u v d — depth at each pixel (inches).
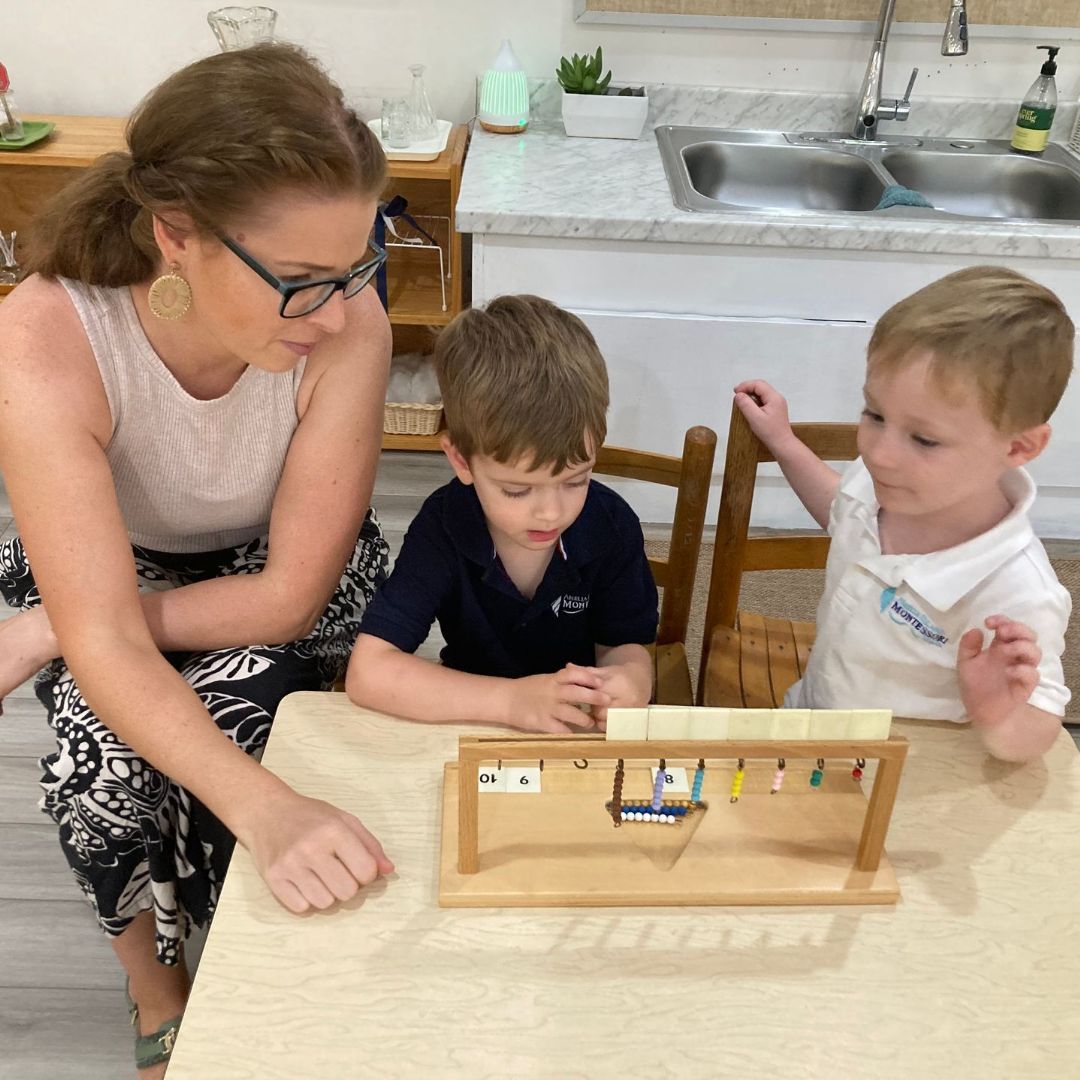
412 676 39.6
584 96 94.0
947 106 99.3
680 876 31.8
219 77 34.9
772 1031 28.0
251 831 33.5
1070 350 37.2
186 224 36.5
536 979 29.2
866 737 29.7
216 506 49.3
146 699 38.1
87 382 41.8
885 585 43.2
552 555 46.1
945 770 36.7
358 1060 27.0
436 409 101.7
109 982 58.7
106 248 40.5
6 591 55.5
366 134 37.0
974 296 36.7
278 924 30.7
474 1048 27.4
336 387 45.3
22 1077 54.0
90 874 45.8
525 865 32.0
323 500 45.6
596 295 86.4
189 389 44.8
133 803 43.4
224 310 38.1
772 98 99.6
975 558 39.8
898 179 98.6
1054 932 30.9
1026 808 35.2
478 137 96.8
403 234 106.3
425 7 96.8
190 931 50.8
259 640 46.6
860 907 31.6
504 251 84.1
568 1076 26.8
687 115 101.1
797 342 87.0
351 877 31.5
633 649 47.8
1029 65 97.7
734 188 100.7
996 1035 28.0
